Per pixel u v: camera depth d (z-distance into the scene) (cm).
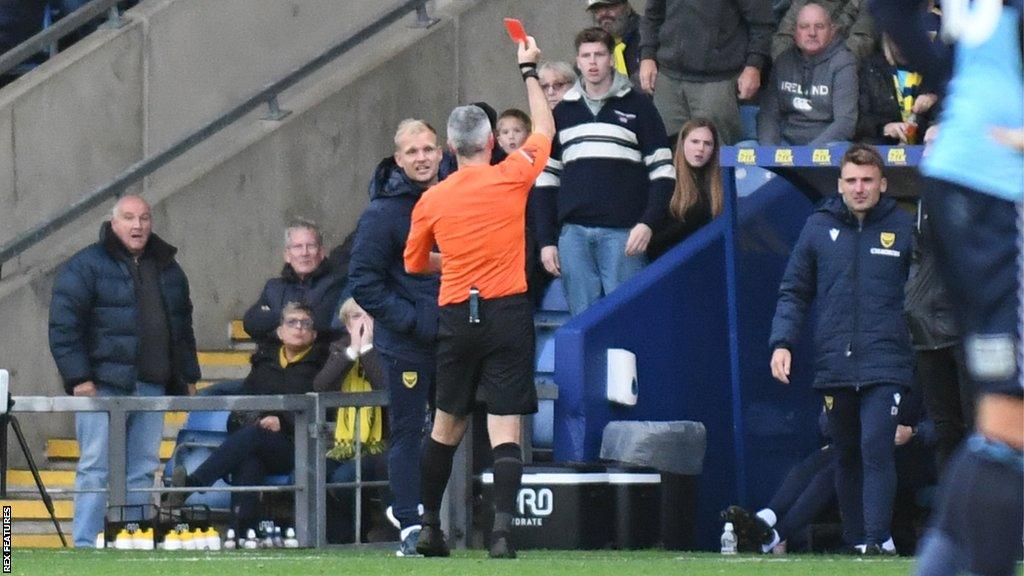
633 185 4359
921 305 3369
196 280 4981
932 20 2719
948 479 1488
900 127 4175
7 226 4866
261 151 5062
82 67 4972
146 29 5062
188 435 4244
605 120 4341
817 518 3972
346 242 4538
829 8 4591
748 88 4531
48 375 4734
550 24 5334
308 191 5125
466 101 5309
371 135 5212
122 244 4184
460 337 3050
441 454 3133
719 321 4375
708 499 4319
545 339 4472
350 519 3962
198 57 5138
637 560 3186
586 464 3878
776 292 4381
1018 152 1477
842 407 3653
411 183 3359
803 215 4434
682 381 4303
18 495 4459
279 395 3884
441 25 5297
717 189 4400
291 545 3850
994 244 1472
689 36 4553
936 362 3381
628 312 4206
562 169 4388
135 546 3738
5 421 3747
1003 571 1444
